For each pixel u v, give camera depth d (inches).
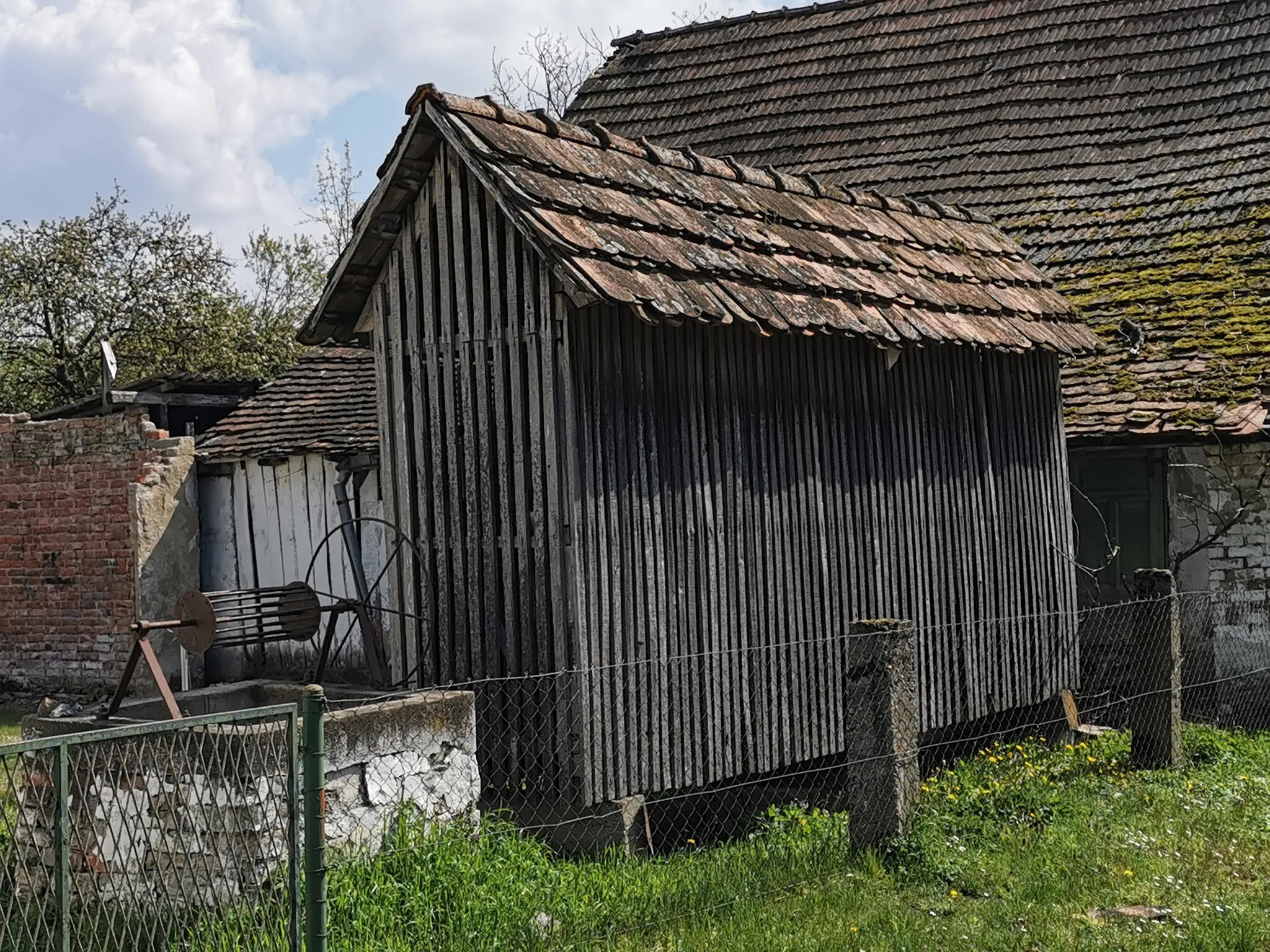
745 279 344.8
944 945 253.4
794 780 389.1
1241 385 490.6
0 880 272.7
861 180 706.8
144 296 1044.5
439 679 341.7
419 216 344.5
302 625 362.9
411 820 279.1
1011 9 764.0
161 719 325.7
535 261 320.8
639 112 821.2
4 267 994.7
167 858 260.2
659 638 332.5
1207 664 495.8
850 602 387.9
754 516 360.2
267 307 1298.0
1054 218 633.6
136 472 576.4
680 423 342.0
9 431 611.5
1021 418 460.8
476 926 251.8
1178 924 267.7
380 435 355.3
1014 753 428.8
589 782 312.3
